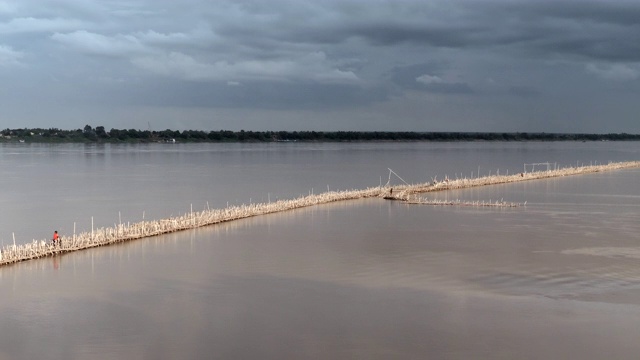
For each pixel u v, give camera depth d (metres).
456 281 53.66
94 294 50.22
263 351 39.22
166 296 49.78
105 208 109.69
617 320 43.78
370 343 40.31
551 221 84.94
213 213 85.38
